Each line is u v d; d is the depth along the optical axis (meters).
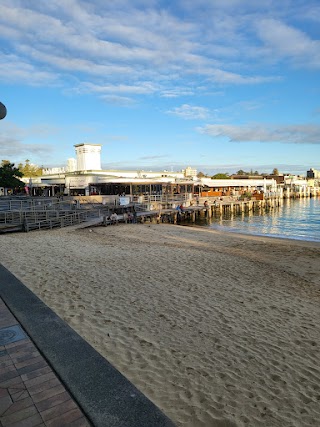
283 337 6.73
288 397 4.77
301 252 19.03
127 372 5.00
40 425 2.60
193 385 4.83
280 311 8.21
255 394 4.77
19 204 28.28
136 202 39.28
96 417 2.68
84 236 19.97
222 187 76.06
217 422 4.11
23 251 12.70
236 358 5.73
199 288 9.52
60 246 14.54
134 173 53.06
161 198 44.97
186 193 52.25
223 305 8.27
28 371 3.33
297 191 109.88
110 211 33.47
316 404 4.66
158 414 2.74
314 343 6.55
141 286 9.22
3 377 3.23
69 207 29.45
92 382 3.13
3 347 3.81
